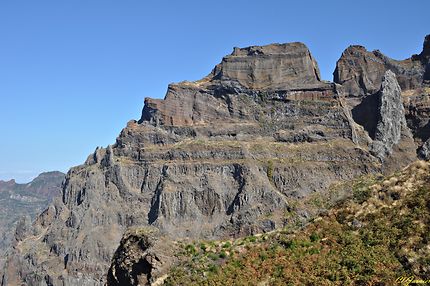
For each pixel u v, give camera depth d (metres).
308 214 196.25
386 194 47.91
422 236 41.66
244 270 43.53
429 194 45.59
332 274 40.78
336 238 45.16
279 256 44.56
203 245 48.03
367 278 39.41
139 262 46.09
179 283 42.94
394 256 41.03
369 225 45.16
